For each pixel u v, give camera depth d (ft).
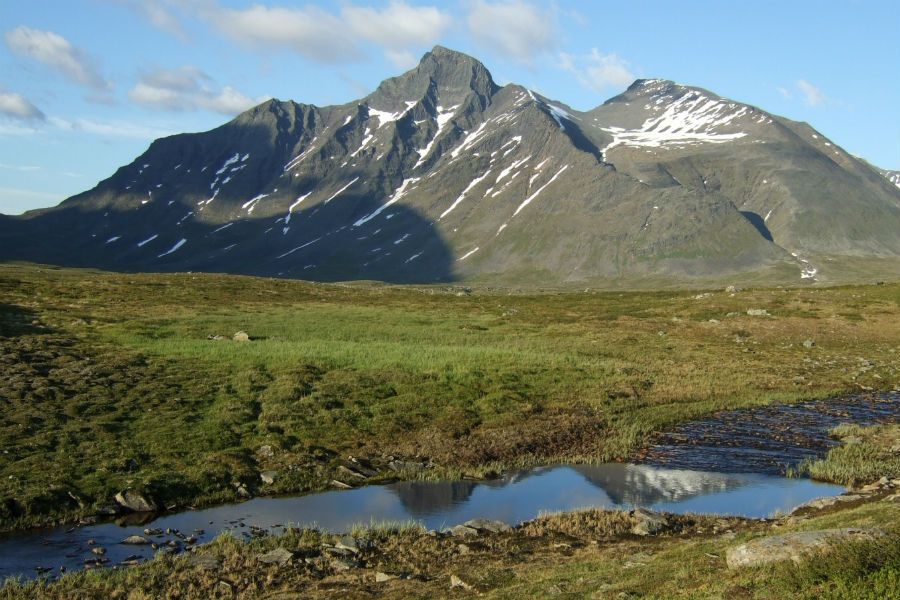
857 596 37.42
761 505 81.46
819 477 92.53
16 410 103.14
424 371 148.36
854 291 321.11
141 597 53.47
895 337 231.91
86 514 75.41
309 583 57.06
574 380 152.87
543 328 250.98
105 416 105.91
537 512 80.18
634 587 47.21
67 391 115.65
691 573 48.65
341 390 129.90
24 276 316.81
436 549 65.21
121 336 174.40
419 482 93.20
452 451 104.99
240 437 103.55
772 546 46.96
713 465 100.73
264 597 53.83
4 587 55.88
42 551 65.46
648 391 151.12
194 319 218.59
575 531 70.49
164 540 68.80
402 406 123.54
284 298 304.71
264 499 84.89
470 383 140.67
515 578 55.06
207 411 113.09
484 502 84.17
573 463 103.09
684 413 134.00
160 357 147.95
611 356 196.95
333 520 76.79
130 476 84.69
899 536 45.03
